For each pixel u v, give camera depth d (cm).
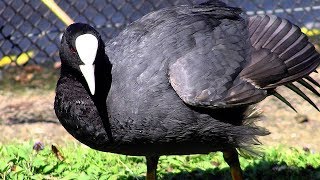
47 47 1213
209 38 698
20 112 1055
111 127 667
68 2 1203
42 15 1198
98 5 1248
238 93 677
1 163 789
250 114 709
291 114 1020
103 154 867
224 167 841
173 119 668
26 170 791
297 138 956
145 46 684
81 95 667
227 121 691
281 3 1187
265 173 832
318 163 848
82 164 827
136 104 661
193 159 866
